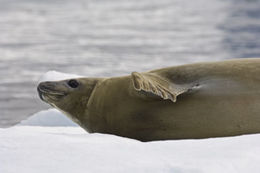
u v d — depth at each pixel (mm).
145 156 12688
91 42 99000
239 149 12844
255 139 13742
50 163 12180
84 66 68750
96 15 159750
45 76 29922
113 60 75188
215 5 189750
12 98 49000
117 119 17516
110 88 18125
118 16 156625
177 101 16453
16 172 11664
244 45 94438
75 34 112875
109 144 13773
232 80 16125
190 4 196875
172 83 16719
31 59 76000
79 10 176125
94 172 11578
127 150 13234
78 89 19234
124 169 11719
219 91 16062
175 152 13000
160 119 16562
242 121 15727
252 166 11656
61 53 83000
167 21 141625
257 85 15852
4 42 97625
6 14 158000
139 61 74875
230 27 124562
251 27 123125
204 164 11727
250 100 15734
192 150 13109
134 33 116000
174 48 91000
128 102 17297
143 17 153000
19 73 63844
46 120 29453
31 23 135125
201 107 16078
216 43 97938
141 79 15047
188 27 127062
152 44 96562
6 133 15086
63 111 19547
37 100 47875
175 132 16422
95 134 15273
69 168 11836
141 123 16938
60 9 177250
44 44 95312
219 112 15883
